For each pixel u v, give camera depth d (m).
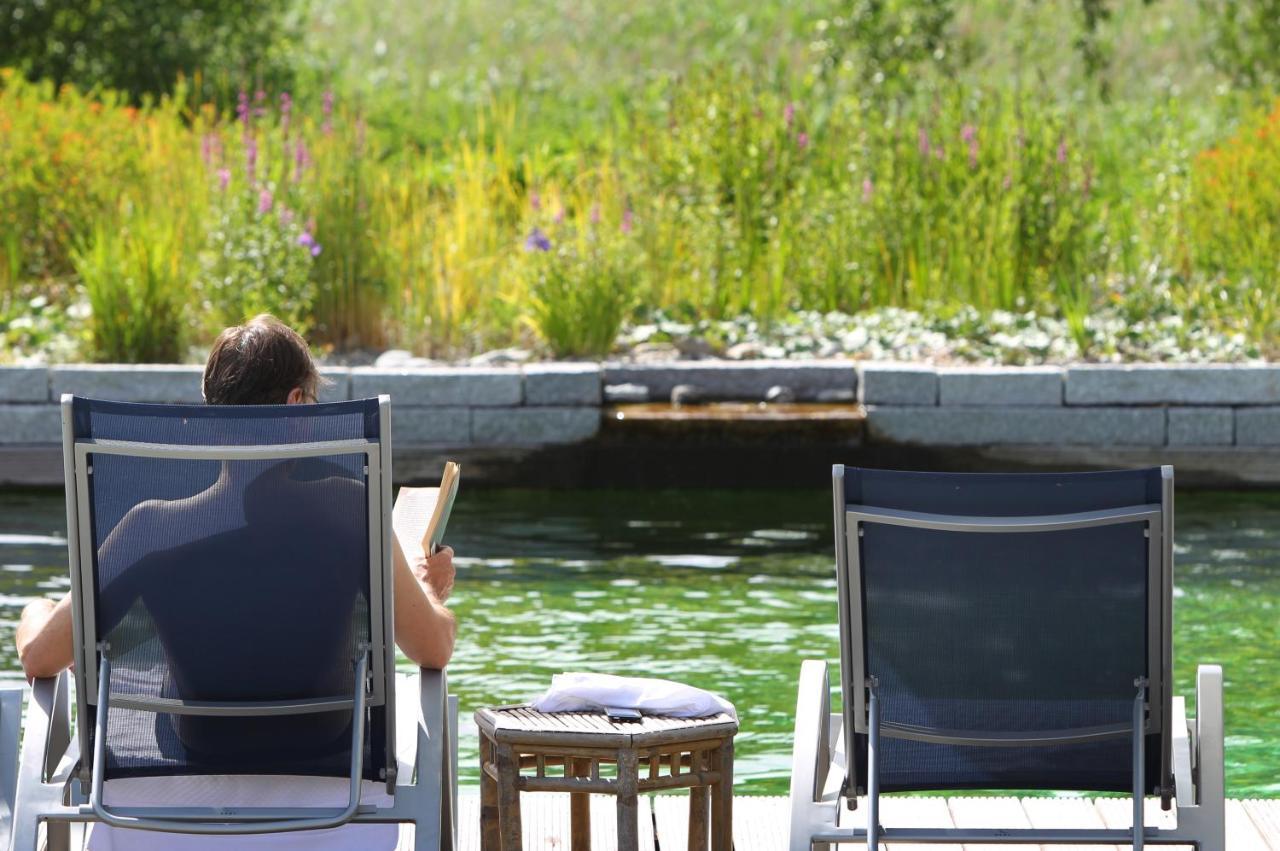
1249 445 20.52
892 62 33.12
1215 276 25.03
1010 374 20.61
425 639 7.40
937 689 7.41
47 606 7.72
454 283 24.42
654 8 53.28
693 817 8.09
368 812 7.20
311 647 7.14
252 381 7.29
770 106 28.44
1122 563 7.14
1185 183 27.03
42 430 20.39
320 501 6.96
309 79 44.34
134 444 6.79
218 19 40.12
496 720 7.90
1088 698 7.35
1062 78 45.62
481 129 33.16
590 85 46.41
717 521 18.98
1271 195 25.06
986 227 25.42
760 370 21.55
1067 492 7.06
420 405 20.72
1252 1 39.25
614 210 26.33
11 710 7.45
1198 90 44.06
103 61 38.91
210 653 7.12
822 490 20.80
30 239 26.48
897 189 26.19
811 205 26.64
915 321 24.22
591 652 13.87
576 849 8.95
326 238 24.28
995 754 7.55
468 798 10.60
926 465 20.75
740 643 14.16
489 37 51.66
